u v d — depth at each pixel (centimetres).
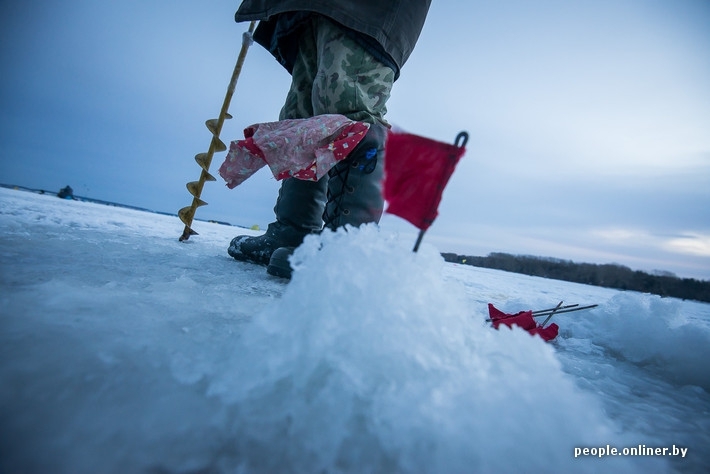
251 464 33
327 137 132
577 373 82
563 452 37
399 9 146
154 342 53
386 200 53
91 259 122
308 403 40
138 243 188
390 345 43
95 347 49
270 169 134
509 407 39
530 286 526
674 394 74
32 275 87
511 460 36
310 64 175
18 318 56
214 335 59
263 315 48
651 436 49
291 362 42
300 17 164
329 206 151
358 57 144
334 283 47
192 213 240
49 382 40
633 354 105
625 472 38
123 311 67
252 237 182
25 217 224
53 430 34
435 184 52
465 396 39
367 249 51
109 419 36
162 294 85
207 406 39
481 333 55
